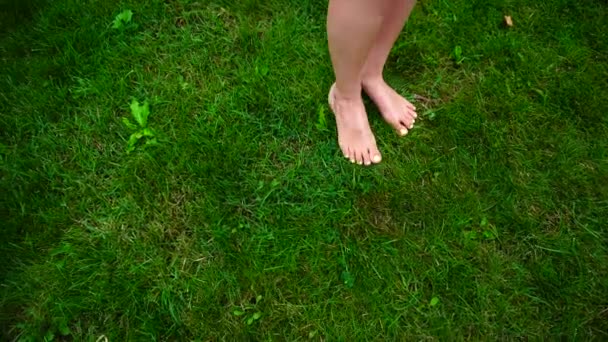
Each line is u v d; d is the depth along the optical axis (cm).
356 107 221
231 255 212
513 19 267
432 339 201
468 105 245
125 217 220
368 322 203
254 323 202
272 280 209
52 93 243
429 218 222
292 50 254
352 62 186
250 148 233
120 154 232
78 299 204
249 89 246
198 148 232
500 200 226
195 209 221
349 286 209
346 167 231
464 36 261
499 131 240
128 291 205
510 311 206
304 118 242
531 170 233
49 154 231
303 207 223
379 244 216
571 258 216
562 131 242
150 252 214
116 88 246
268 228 219
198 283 207
